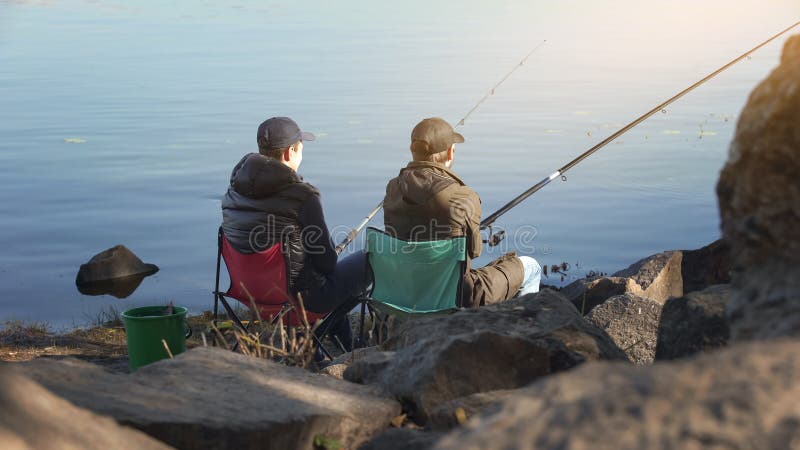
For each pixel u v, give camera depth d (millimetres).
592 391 1600
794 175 2342
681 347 3814
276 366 3844
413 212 6254
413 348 3887
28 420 1963
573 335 4051
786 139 2338
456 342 3701
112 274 11477
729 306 2488
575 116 23172
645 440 1442
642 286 7438
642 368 1684
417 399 3617
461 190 6250
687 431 1443
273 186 6188
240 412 3045
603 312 5746
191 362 3674
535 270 7023
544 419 1546
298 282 6406
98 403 2873
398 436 3174
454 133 6504
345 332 7168
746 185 2447
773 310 2312
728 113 22969
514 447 1498
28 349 7641
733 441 1415
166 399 3086
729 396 1499
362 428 3367
